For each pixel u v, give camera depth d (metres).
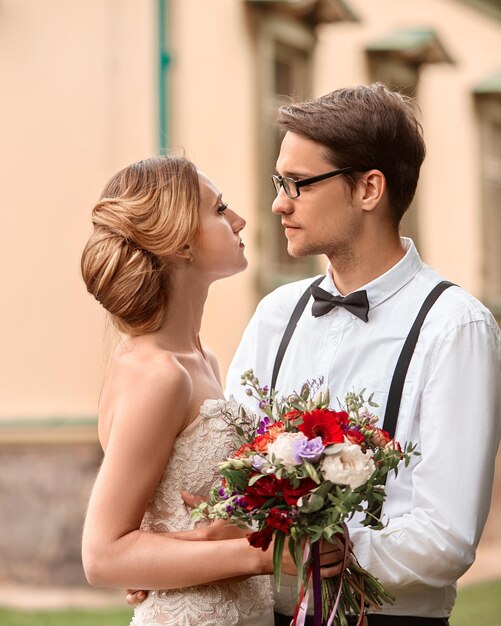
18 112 8.95
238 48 9.66
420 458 3.04
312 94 10.58
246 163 9.76
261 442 2.68
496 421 3.01
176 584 2.81
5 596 8.41
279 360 3.36
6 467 8.83
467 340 3.01
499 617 8.05
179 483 2.93
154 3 8.83
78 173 8.88
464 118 13.28
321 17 10.51
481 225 13.62
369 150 3.11
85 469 8.75
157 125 8.80
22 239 8.95
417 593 2.99
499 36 14.11
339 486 2.63
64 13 8.90
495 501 11.77
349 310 3.20
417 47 11.62
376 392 3.12
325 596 2.79
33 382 8.91
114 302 2.98
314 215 3.15
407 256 3.20
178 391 2.88
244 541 2.81
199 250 3.06
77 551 8.70
